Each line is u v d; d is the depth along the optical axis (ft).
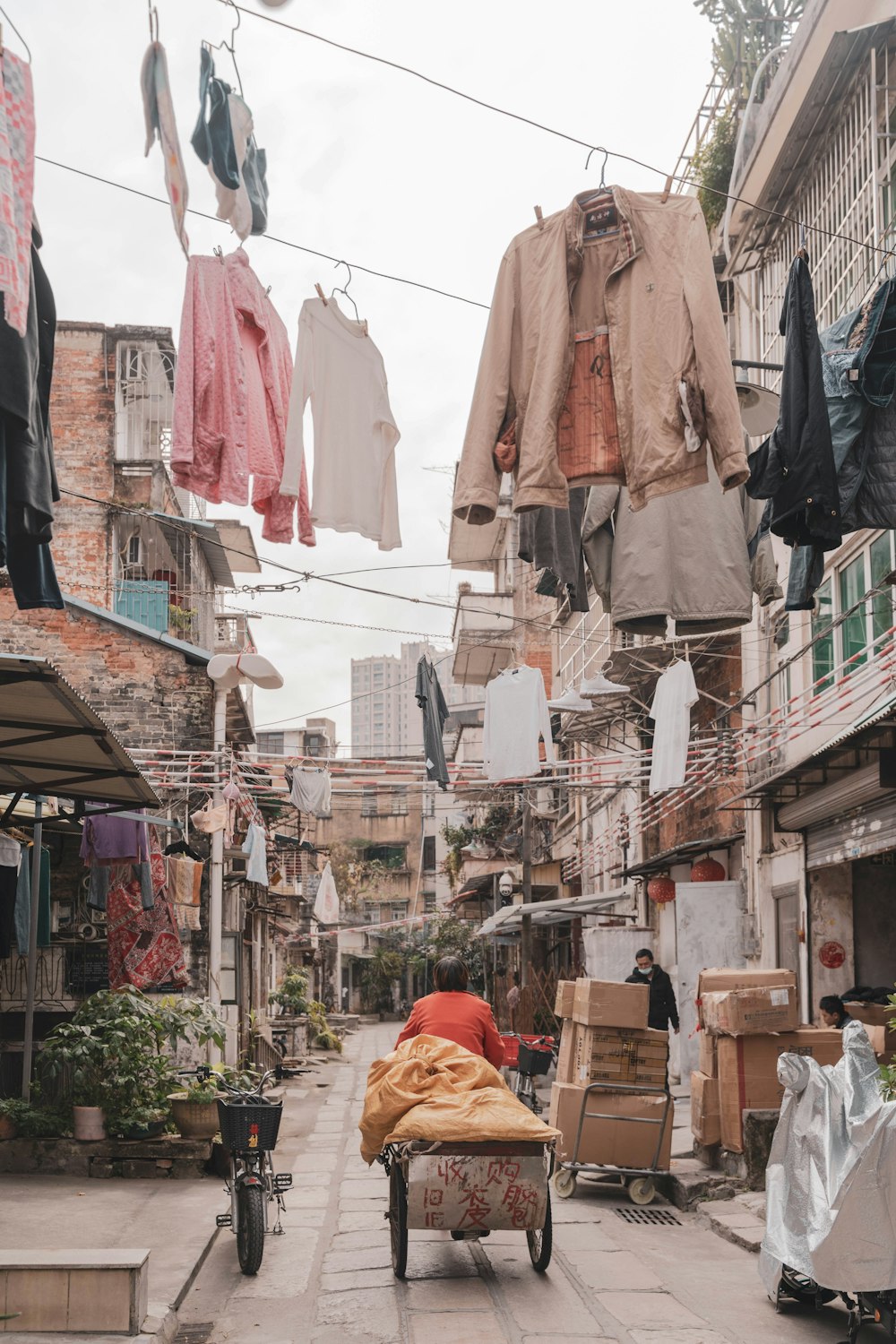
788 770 37.22
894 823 34.24
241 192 17.06
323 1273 24.04
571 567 23.93
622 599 23.36
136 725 52.85
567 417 18.51
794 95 36.40
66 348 70.08
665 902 57.57
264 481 19.30
